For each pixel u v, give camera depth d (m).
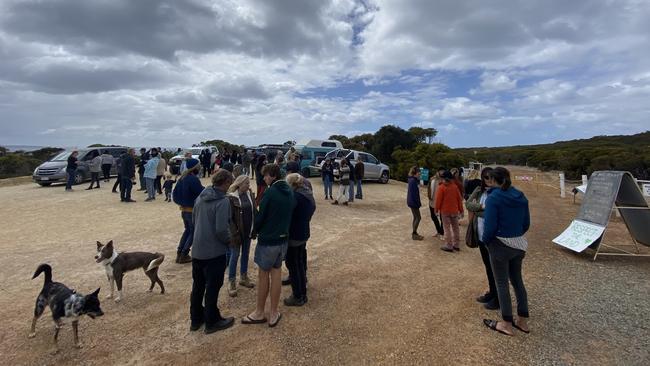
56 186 16.33
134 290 4.96
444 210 7.24
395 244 7.80
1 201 12.17
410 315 4.34
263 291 4.03
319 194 15.20
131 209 10.93
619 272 6.02
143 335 3.79
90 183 16.78
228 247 3.89
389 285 5.33
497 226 3.80
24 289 4.93
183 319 4.16
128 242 7.37
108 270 4.58
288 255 4.51
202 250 3.73
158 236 7.87
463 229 9.88
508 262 3.87
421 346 3.62
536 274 5.90
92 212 10.44
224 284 5.30
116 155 19.48
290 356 3.43
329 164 14.01
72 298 3.44
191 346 3.59
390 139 37.06
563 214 12.33
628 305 4.63
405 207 13.28
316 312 4.39
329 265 6.26
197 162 6.03
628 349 3.56
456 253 7.16
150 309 4.39
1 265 5.89
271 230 3.93
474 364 3.31
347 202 12.98
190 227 6.01
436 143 32.28
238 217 4.79
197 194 5.96
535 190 21.36
